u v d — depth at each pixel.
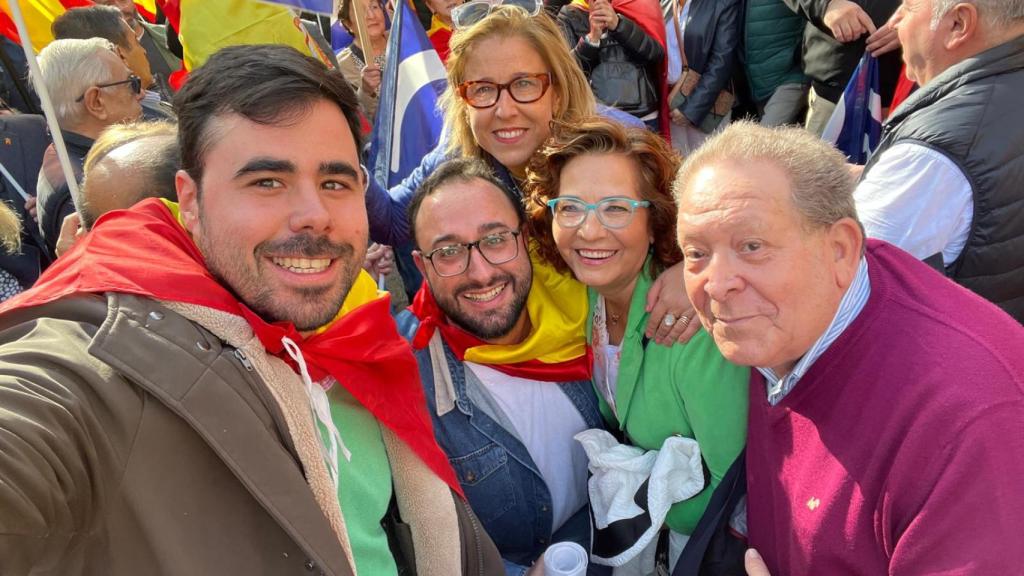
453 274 1.77
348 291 1.15
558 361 1.86
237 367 1.03
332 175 1.07
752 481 1.41
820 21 3.14
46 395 0.85
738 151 1.15
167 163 1.63
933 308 1.15
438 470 1.43
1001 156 1.59
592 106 2.38
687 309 1.57
